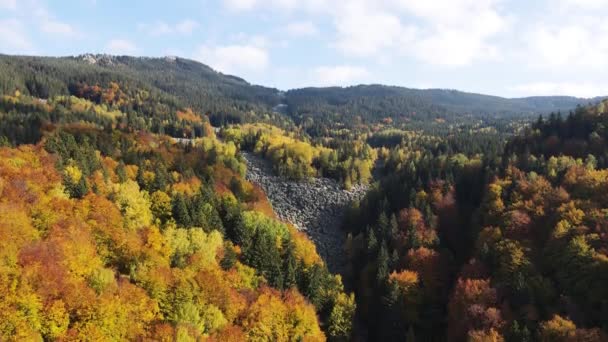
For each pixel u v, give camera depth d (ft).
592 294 326.24
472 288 352.90
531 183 460.96
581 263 344.49
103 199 354.54
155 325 266.98
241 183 596.70
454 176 590.96
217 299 311.27
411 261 425.69
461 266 428.15
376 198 593.42
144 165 504.02
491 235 415.23
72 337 233.14
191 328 274.16
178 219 389.39
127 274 312.50
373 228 515.50
